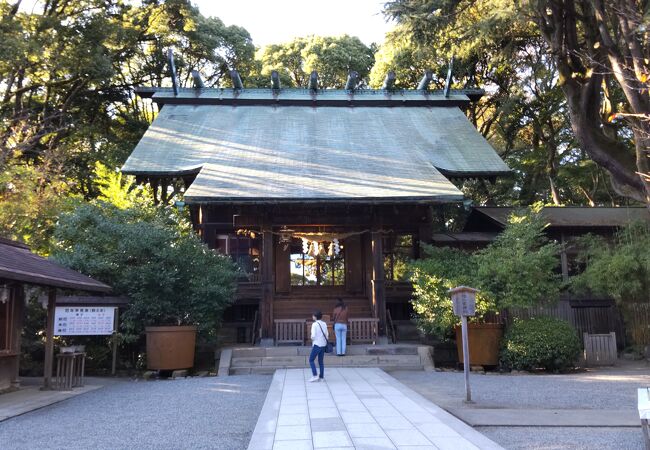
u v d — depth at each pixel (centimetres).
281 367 1267
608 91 1577
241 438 611
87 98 2675
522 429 661
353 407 750
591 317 1714
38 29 2027
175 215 1752
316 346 1024
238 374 1240
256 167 1703
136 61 2852
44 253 1698
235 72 2362
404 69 2659
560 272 1795
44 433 647
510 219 1481
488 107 2803
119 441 602
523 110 2631
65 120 2516
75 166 2480
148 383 1121
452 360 1509
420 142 2033
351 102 2350
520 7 1338
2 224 1577
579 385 1024
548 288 1313
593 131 1412
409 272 1448
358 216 1576
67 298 1255
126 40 2458
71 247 1364
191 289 1320
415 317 1536
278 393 876
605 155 1395
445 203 1486
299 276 1908
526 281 1287
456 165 1878
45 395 947
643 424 513
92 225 1426
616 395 911
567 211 1969
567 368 1273
